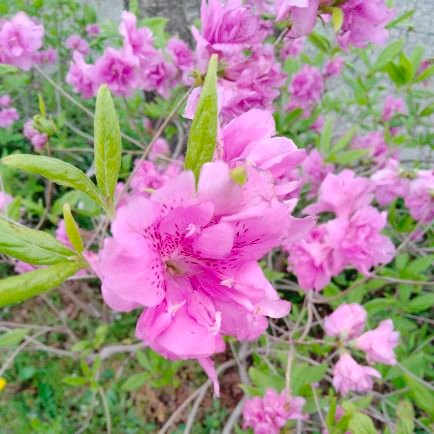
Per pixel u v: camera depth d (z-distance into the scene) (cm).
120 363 49
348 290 34
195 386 47
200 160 13
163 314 12
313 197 45
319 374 32
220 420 45
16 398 46
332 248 29
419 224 34
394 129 50
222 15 24
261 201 12
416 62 37
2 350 47
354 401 33
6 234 14
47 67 61
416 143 48
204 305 12
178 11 48
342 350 27
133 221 11
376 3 22
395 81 39
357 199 28
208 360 13
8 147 62
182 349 12
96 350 48
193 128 13
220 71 26
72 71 40
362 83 45
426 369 39
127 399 46
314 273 30
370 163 51
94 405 44
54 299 53
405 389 35
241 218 12
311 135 54
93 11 58
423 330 43
